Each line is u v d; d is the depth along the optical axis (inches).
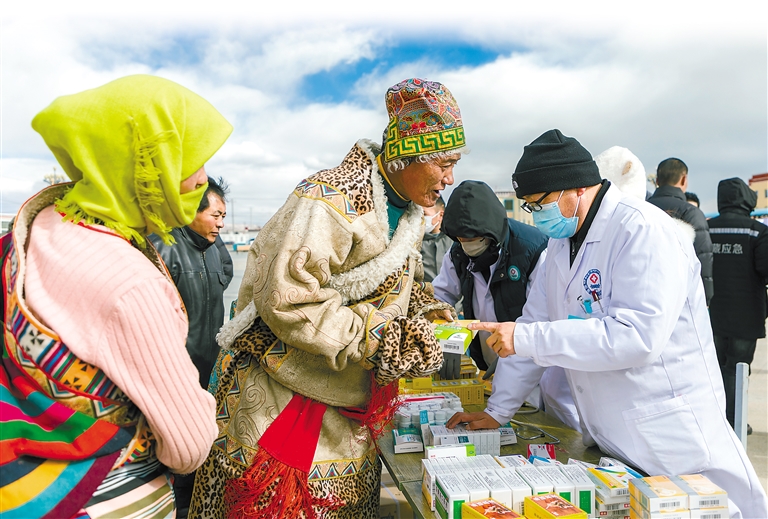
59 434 42.9
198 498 73.4
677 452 72.4
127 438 45.3
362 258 67.6
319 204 63.2
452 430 83.4
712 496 57.8
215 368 79.0
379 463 78.8
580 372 79.2
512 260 117.9
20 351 41.8
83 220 44.9
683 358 74.1
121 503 45.8
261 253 66.9
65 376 41.9
